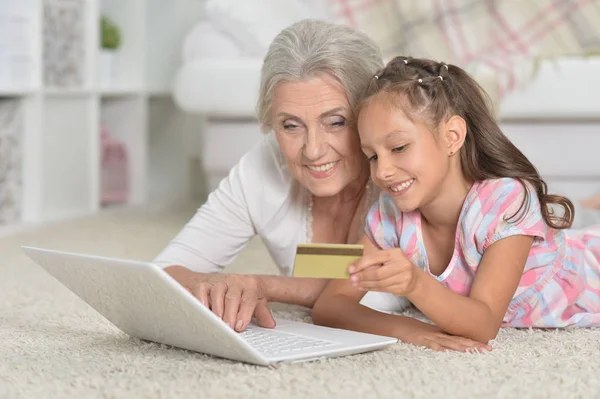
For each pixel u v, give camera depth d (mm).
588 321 1890
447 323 1629
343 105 1774
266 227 2084
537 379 1423
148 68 4844
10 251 3043
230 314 1674
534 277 1862
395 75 1705
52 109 3957
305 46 1779
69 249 3119
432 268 1888
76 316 1987
